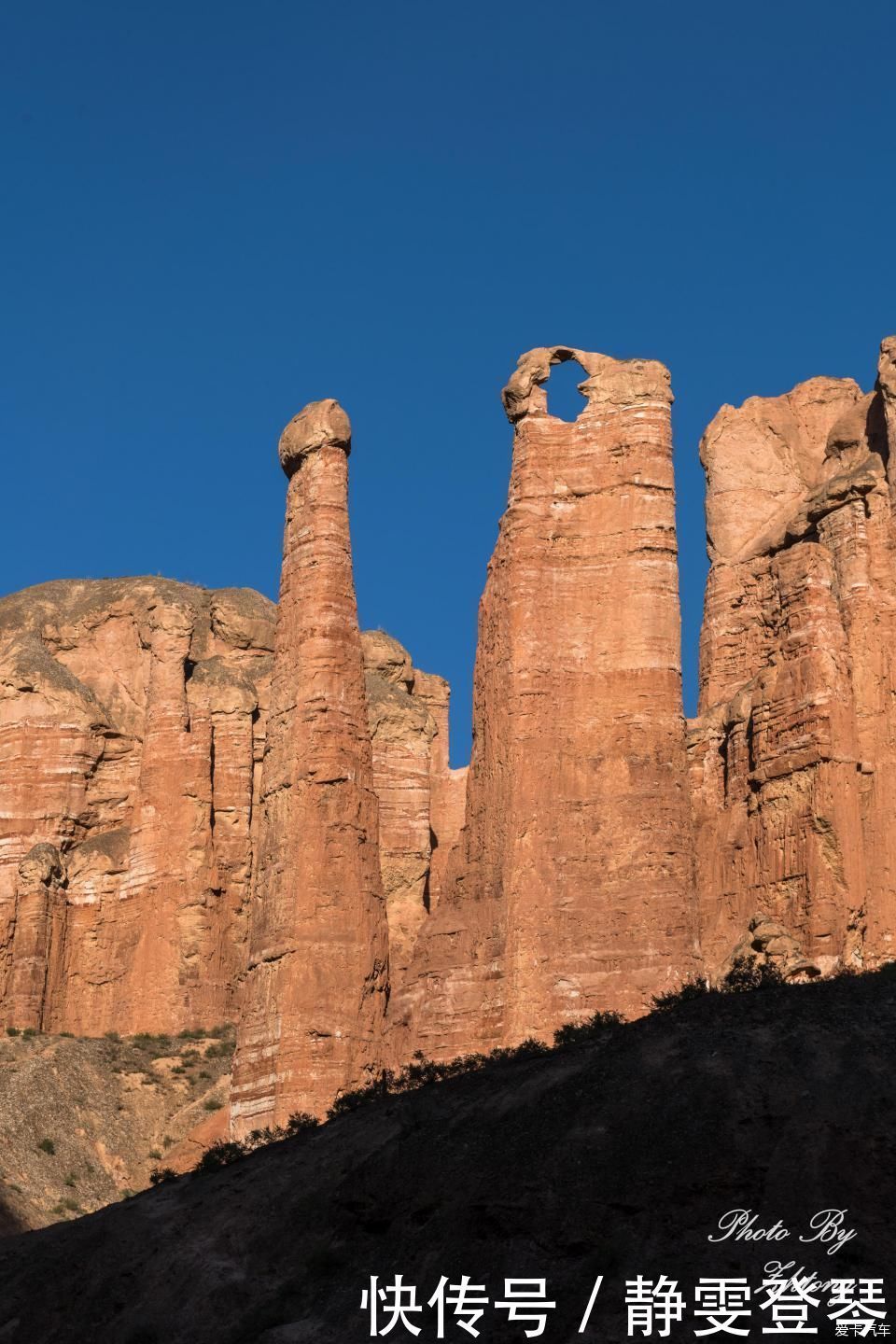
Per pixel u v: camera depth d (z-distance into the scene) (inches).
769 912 3149.6
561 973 2923.2
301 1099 3031.5
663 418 3159.5
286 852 3174.2
